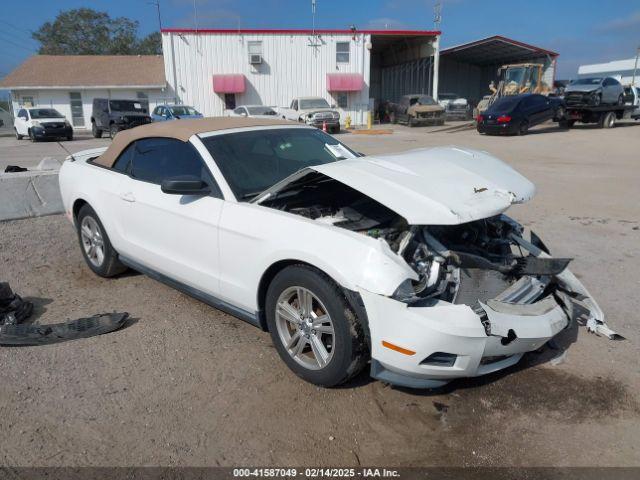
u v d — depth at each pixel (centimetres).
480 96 4947
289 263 335
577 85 2364
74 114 3616
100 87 3494
